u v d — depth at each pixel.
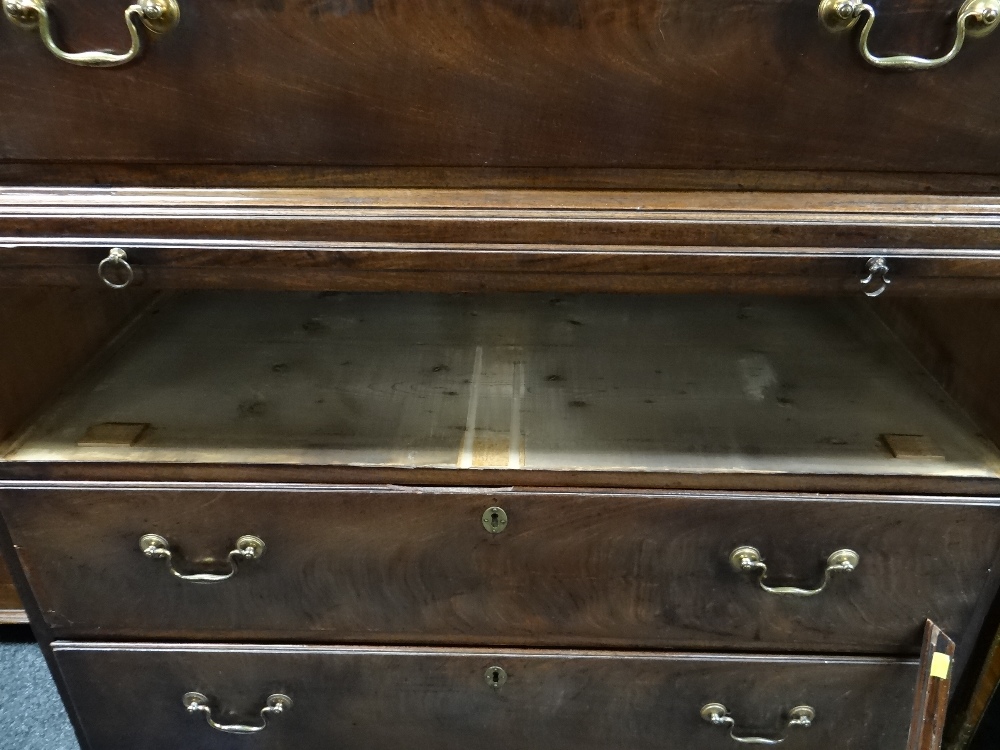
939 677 0.60
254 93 0.45
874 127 0.45
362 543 0.62
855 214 0.46
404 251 0.47
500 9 0.42
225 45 0.43
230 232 0.47
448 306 0.86
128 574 0.64
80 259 0.48
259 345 0.77
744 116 0.45
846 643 0.65
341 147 0.46
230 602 0.65
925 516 0.58
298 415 0.65
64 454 0.60
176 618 0.66
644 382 0.71
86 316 0.73
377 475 0.59
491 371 0.72
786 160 0.46
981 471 0.58
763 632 0.64
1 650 0.92
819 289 0.48
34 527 0.62
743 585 0.62
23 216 0.47
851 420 0.65
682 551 0.61
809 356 0.75
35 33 0.43
